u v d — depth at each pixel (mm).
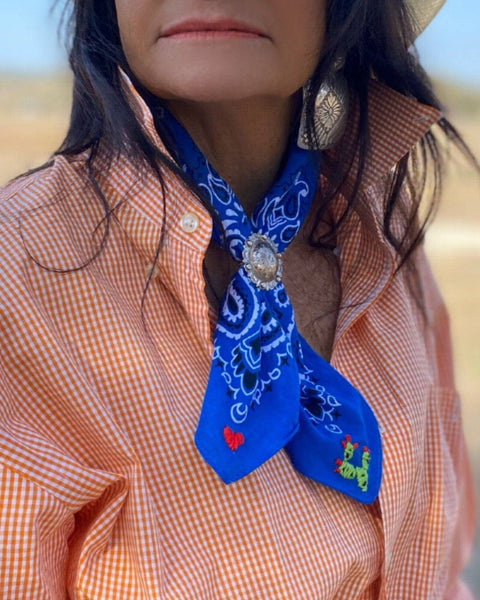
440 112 1557
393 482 1439
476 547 3992
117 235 1291
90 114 1331
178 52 1233
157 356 1258
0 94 10742
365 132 1548
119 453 1191
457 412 1822
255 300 1303
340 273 1560
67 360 1183
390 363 1522
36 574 1146
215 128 1381
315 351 1500
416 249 1692
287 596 1249
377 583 1422
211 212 1297
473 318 6395
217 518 1235
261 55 1250
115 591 1190
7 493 1137
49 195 1265
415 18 1643
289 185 1415
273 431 1241
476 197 9133
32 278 1193
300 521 1302
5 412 1152
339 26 1340
